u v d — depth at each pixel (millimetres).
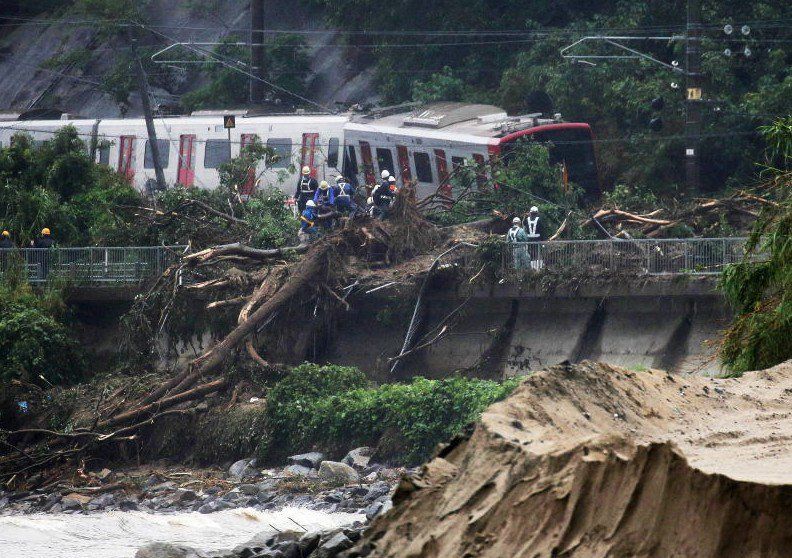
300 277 121750
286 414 112688
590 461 25203
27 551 78125
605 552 24516
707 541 24812
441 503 27188
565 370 32938
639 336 112625
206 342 130500
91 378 134875
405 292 122062
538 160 136250
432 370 124188
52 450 117062
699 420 34844
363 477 104312
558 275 116125
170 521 90500
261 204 140000
